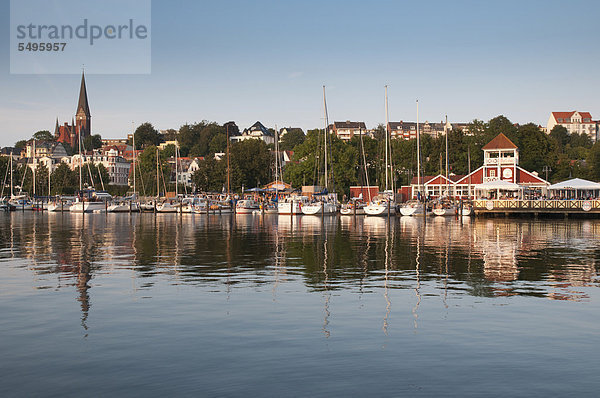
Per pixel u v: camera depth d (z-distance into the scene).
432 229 57.91
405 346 14.77
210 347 14.65
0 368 13.16
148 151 197.12
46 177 170.12
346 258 32.31
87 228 60.03
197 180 144.25
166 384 12.20
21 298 20.33
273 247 38.56
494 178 97.12
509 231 54.56
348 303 19.77
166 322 17.08
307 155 129.62
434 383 12.27
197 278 24.89
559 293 21.62
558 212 78.44
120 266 28.59
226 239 45.22
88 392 11.82
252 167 144.12
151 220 79.81
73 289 22.11
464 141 137.25
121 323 16.92
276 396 11.57
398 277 25.34
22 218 86.44
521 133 131.12
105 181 186.38
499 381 12.38
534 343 15.05
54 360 13.67
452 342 15.11
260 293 21.48
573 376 12.66
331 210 91.94
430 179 116.06
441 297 20.83
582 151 169.88
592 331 16.20
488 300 20.28
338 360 13.67
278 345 14.84
